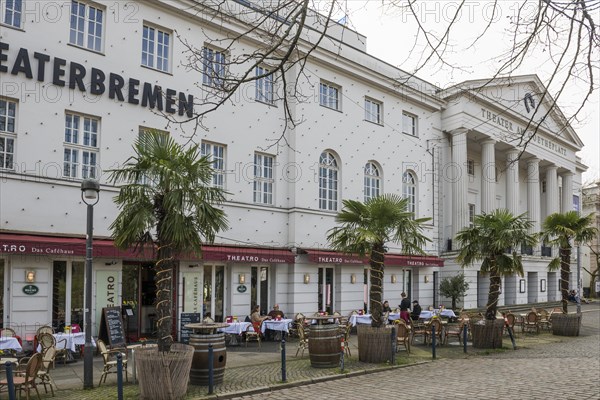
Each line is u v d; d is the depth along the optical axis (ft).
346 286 76.43
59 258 49.67
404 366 46.34
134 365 36.88
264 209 67.62
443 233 100.68
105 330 50.88
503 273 60.85
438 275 98.43
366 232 46.24
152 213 34.65
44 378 34.22
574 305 135.33
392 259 81.97
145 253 52.31
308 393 35.14
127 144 55.16
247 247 63.93
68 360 45.34
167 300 34.65
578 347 60.08
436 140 98.68
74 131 52.19
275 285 68.23
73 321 50.37
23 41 48.78
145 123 56.80
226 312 63.41
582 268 174.09
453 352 55.83
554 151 134.51
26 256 47.24
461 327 63.16
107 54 54.54
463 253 62.03
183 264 59.26
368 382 38.99
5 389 34.04
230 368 43.96
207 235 36.32
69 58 51.70
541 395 32.42
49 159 49.52
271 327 59.06
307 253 69.00
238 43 64.69
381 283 49.08
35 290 47.47
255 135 67.36
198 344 36.83
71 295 50.39
